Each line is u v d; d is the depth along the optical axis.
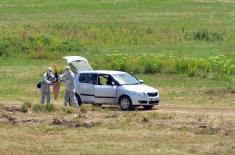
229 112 69.88
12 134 57.53
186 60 102.38
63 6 194.12
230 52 126.69
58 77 73.56
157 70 102.06
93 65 105.50
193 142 54.00
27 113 66.00
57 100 82.75
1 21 168.38
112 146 52.62
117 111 70.06
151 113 66.12
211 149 51.47
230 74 98.94
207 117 64.19
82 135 56.94
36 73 106.50
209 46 135.12
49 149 51.94
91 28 153.12
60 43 131.12
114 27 156.50
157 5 196.25
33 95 87.44
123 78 75.00
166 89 90.06
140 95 72.69
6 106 68.62
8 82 98.38
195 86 91.62
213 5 197.12
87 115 64.69
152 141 54.44
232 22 171.88
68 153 50.41
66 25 157.50
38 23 164.00
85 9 190.62
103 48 133.38
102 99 74.44
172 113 67.38
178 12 186.75
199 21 172.75
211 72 99.19
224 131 57.50
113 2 199.75
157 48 132.38
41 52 124.56
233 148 51.81
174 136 56.06
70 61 82.62
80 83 75.88
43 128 59.59
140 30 152.12
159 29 155.50
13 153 50.81
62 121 61.41
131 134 56.91
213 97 83.44
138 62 104.19
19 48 127.50
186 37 146.25
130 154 49.75
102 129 59.19
